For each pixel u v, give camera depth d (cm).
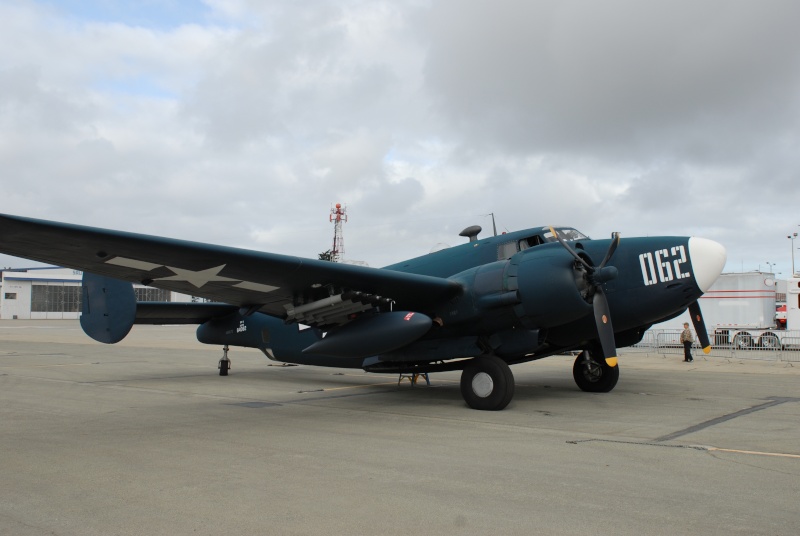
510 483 465
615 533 356
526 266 850
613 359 850
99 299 1249
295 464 534
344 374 1455
